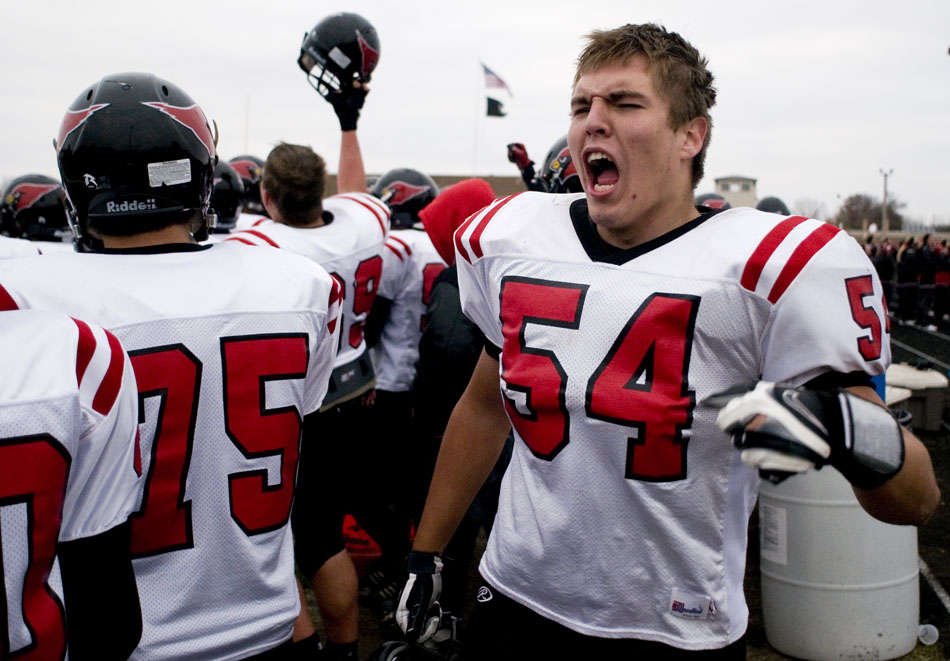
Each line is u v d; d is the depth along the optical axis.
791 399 1.30
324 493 2.58
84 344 1.33
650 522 1.71
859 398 1.39
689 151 1.75
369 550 3.90
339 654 2.67
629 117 1.68
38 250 3.12
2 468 1.21
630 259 1.73
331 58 4.07
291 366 1.84
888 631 3.36
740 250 1.63
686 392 1.66
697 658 1.74
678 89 1.69
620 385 1.68
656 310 1.66
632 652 1.77
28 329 1.30
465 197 3.04
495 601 1.93
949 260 19.75
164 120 1.76
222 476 1.75
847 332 1.58
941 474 6.00
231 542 1.75
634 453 1.68
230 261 1.84
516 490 1.89
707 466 1.68
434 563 2.08
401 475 4.03
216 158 1.93
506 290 1.85
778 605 3.47
